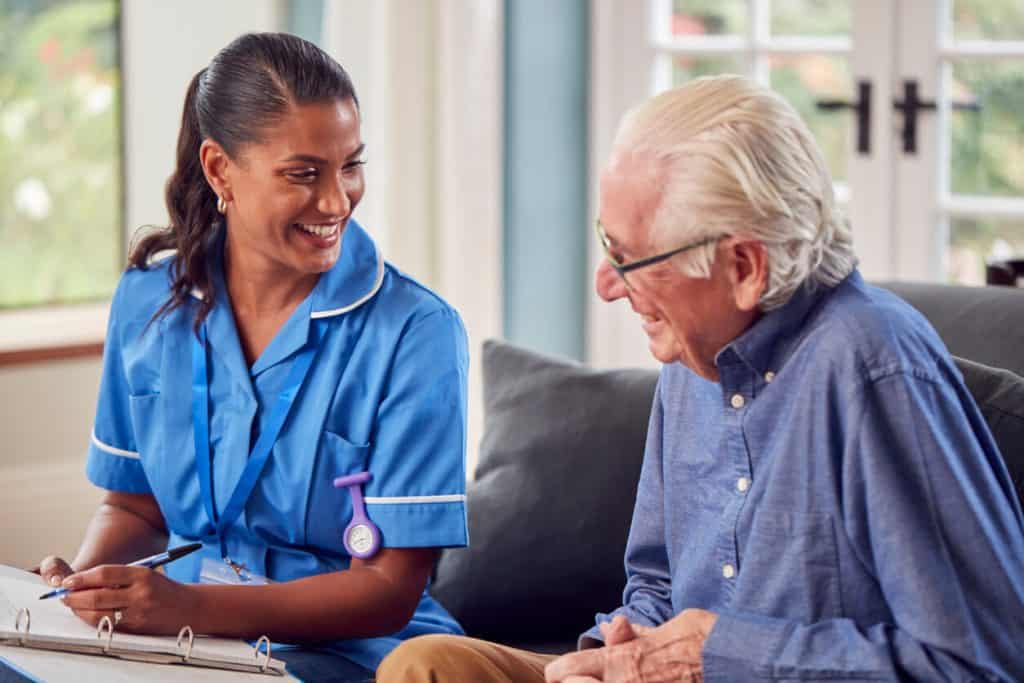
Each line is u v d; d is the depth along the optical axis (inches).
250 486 98.8
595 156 197.6
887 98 179.0
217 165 96.3
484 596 111.3
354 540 97.3
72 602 87.0
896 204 181.0
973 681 69.5
